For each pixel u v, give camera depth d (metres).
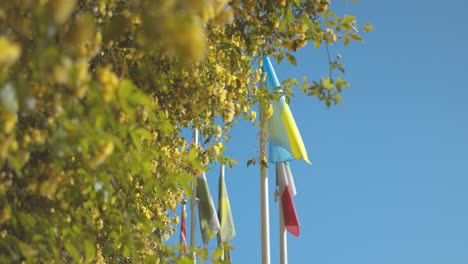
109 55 4.45
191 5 2.71
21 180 3.73
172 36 2.61
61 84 3.07
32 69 3.04
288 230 12.45
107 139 3.16
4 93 2.64
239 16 5.29
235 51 6.59
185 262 4.09
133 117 3.08
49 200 3.83
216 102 5.10
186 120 6.64
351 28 5.23
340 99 4.62
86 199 4.17
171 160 5.96
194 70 4.95
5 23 2.99
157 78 4.75
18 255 3.67
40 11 2.90
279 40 5.66
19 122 3.29
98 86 2.95
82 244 3.91
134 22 3.72
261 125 7.86
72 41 3.01
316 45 5.33
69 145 3.25
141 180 5.74
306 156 11.71
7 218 3.44
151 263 4.45
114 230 4.44
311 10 5.39
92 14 3.79
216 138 6.76
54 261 3.99
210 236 4.24
